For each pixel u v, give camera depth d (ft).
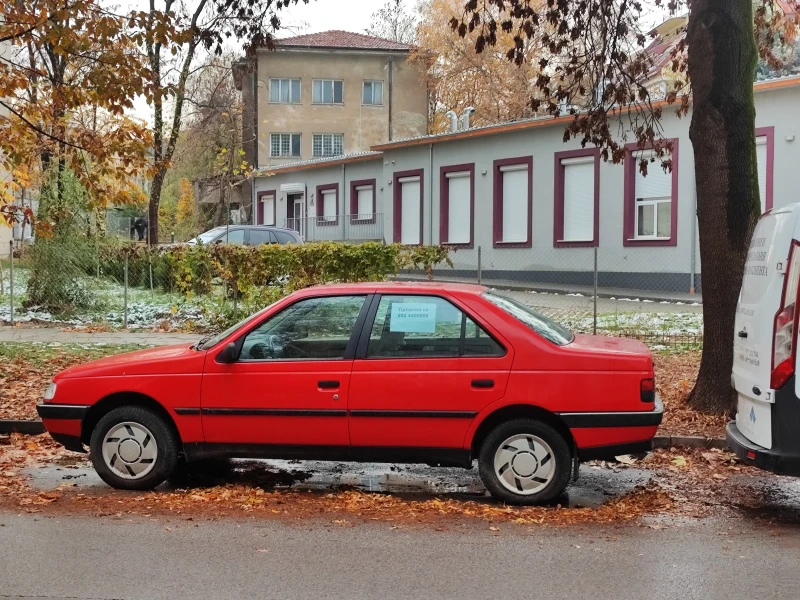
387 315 22.25
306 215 131.34
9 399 33.99
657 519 20.94
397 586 16.12
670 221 77.05
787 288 19.56
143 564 17.28
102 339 50.42
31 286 61.21
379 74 164.66
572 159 85.35
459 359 21.59
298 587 16.03
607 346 22.39
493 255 93.91
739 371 21.74
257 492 22.98
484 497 23.00
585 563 17.49
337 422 21.91
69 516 20.72
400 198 107.45
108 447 23.08
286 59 161.07
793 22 43.93
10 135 42.50
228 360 22.34
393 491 23.76
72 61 48.01
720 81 29.73
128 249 65.26
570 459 21.44
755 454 19.99
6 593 15.60
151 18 37.83
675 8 40.83
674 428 29.22
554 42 42.37
